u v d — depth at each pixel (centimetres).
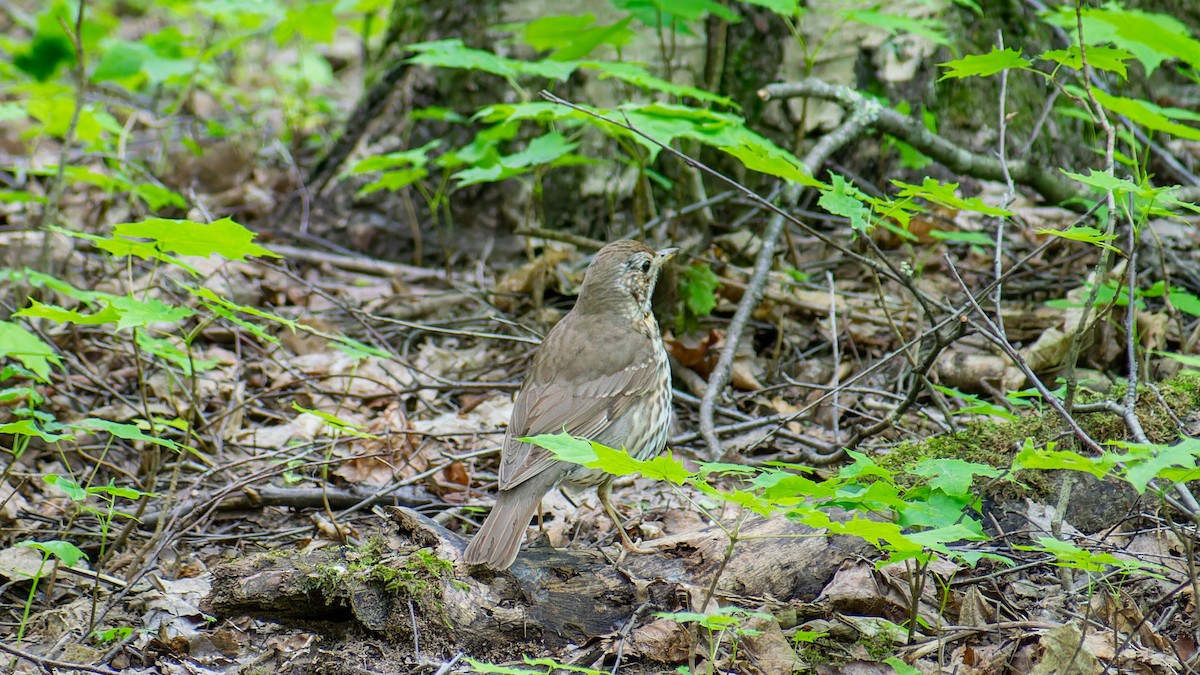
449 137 1741
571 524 1054
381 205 1780
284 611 853
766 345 1410
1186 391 1001
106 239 870
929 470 728
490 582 851
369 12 2036
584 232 1683
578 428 1005
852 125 1316
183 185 1973
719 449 1132
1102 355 1231
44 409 1238
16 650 795
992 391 1178
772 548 871
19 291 1391
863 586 843
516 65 1278
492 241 1714
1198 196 1356
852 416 1247
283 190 1936
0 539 1020
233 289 1563
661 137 1101
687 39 1625
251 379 1388
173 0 2220
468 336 1394
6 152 2183
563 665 714
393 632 825
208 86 2331
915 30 1231
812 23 1593
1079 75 1466
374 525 1077
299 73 2262
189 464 1178
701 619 670
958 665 770
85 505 994
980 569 880
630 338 1051
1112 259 1402
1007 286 1408
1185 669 741
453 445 1241
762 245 1317
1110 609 814
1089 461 607
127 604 931
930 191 835
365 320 1466
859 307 1398
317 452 1206
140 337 1059
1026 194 1606
